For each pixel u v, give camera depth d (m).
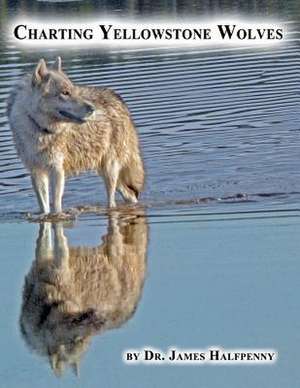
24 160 51.19
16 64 87.88
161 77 83.12
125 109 54.00
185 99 75.88
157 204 53.50
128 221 50.44
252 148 63.28
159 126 68.94
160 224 49.50
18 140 50.88
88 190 57.12
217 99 75.94
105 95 53.09
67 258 44.81
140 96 76.69
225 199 53.53
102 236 47.94
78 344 36.62
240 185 56.03
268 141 64.69
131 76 83.38
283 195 53.81
